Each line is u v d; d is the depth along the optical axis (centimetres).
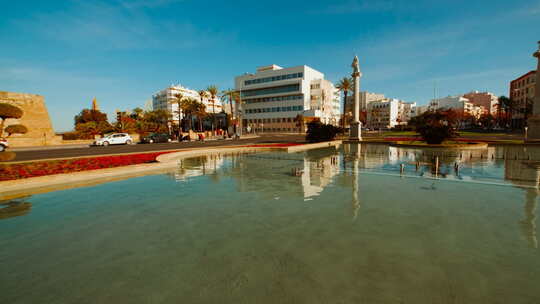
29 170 996
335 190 717
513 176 862
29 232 457
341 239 409
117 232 454
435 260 339
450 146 1845
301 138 4278
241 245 396
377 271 318
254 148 2039
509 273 306
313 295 275
